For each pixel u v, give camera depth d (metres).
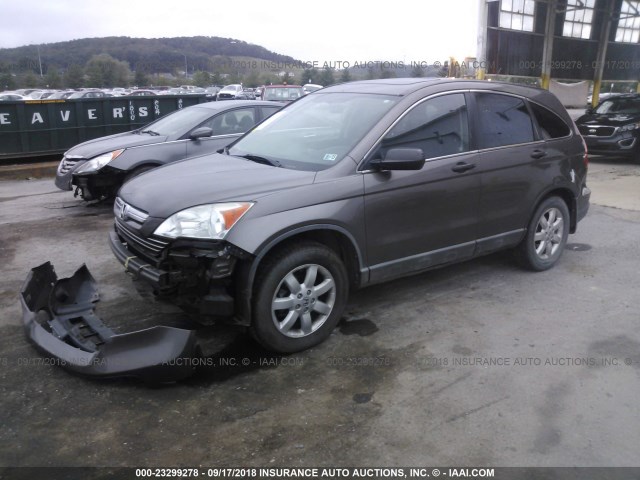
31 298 3.87
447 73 19.08
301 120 4.58
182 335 3.21
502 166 4.58
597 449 2.78
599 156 14.23
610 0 21.09
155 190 3.73
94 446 2.78
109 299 4.52
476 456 2.73
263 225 3.36
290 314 3.60
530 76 19.78
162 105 12.88
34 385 3.29
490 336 3.96
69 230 6.64
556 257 5.34
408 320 4.22
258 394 3.23
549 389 3.30
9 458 2.68
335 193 3.66
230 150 4.68
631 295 4.74
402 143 4.03
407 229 4.07
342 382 3.36
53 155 12.23
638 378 3.42
